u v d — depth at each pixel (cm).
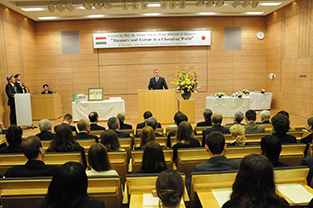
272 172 129
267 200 124
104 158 231
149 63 1157
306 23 905
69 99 1160
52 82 1152
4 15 888
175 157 339
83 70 1152
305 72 904
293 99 982
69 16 1076
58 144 316
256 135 391
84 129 407
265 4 987
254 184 125
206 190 211
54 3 831
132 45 1138
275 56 1105
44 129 407
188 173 310
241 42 1166
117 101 895
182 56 1159
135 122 890
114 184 213
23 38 1023
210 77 1172
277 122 329
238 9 1047
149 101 786
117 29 1136
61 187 134
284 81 1038
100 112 895
